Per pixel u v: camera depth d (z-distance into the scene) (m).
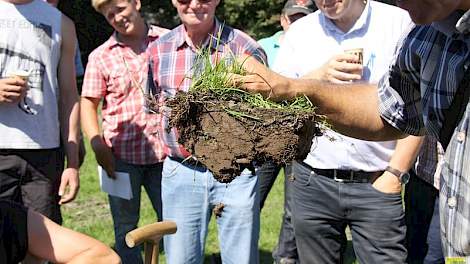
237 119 2.39
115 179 5.05
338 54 3.85
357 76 3.82
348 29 4.00
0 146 4.26
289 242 5.42
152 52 4.21
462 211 2.28
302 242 4.29
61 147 4.64
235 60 2.62
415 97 2.71
